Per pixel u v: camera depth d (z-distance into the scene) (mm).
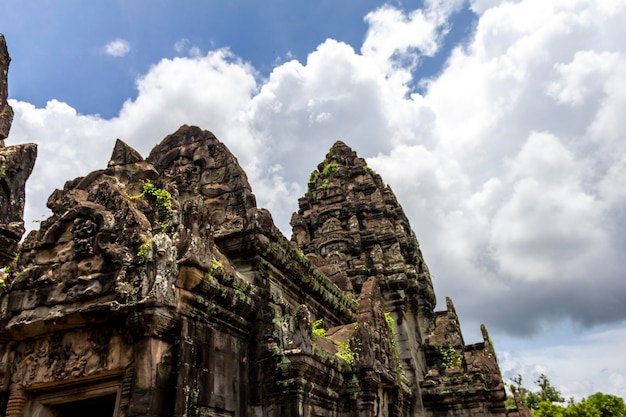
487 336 32812
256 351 14164
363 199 37812
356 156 42188
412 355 31062
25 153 9125
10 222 8578
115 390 11438
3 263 8555
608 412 73312
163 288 11250
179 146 18109
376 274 33281
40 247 13023
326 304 20000
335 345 17703
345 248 34531
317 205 38812
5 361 12250
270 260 15930
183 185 16953
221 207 16281
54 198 14266
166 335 11344
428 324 34531
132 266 11852
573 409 71688
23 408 11984
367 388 16609
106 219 12672
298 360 13648
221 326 13156
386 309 32469
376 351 18219
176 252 11938
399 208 39562
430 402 29578
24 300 12570
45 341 12234
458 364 31641
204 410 11633
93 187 13875
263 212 15852
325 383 15336
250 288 14391
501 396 28641
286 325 14359
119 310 11219
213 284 12562
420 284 35719
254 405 13570
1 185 8641
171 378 11055
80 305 11953
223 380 12672
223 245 15531
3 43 9836
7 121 9453
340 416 16109
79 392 11797
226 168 16984
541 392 85188
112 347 11516
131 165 14734
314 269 18547
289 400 13430
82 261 12500
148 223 13164
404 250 36656
